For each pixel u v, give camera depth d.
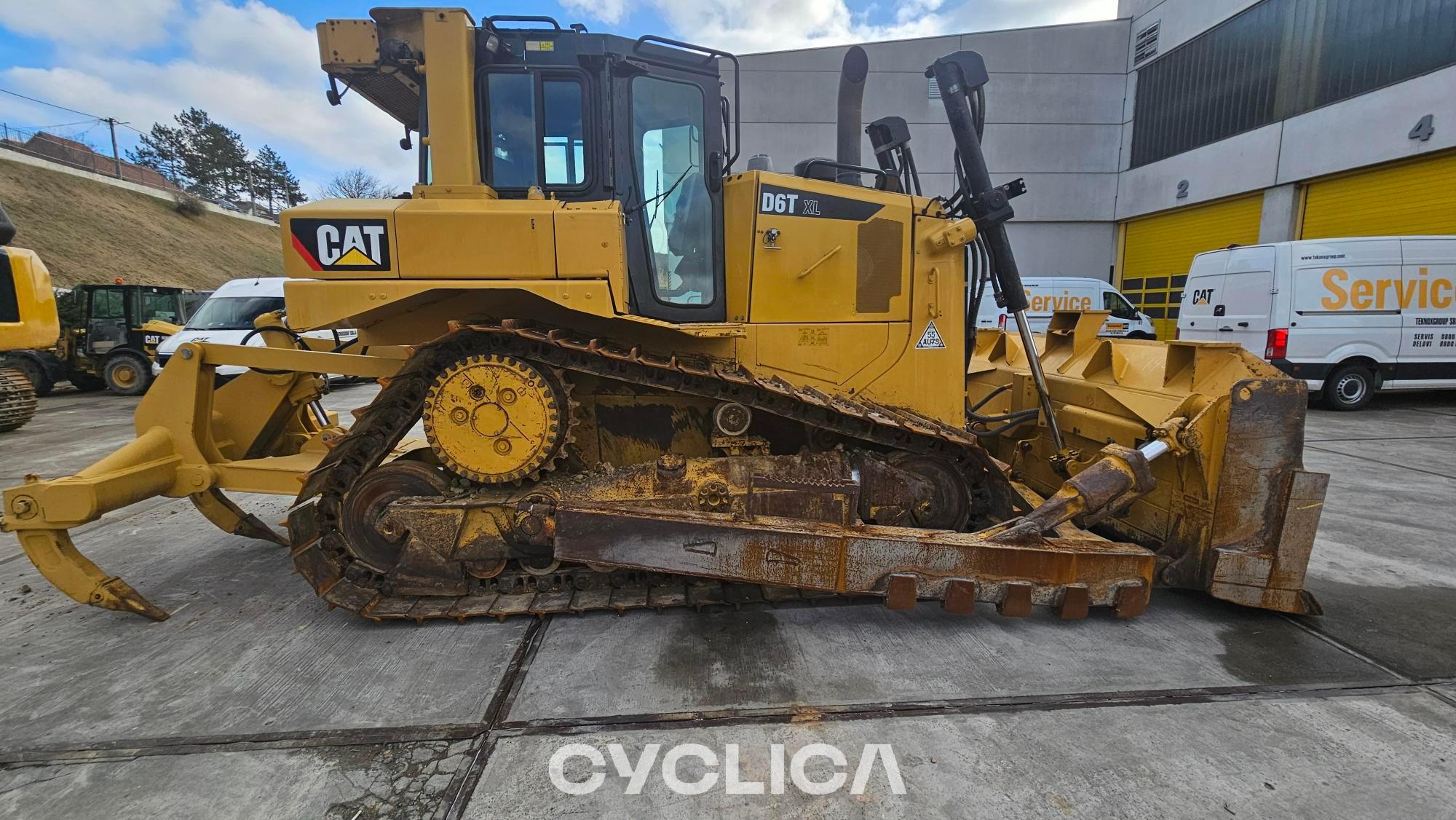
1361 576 3.47
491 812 1.85
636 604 2.94
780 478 2.91
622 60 2.91
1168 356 3.22
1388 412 8.65
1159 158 15.71
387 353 3.49
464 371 2.78
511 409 2.80
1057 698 2.39
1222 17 13.78
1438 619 3.00
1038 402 4.02
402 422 2.99
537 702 2.36
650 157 3.09
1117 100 16.67
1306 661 2.64
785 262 3.22
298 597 3.26
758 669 2.57
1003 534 2.75
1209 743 2.14
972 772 2.01
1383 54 10.86
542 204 2.74
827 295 3.27
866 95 15.99
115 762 2.07
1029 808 1.86
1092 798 1.90
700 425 3.28
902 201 3.34
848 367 3.33
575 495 2.93
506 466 2.85
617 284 2.68
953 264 3.41
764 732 2.19
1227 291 9.07
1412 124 10.38
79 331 11.64
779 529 2.75
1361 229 11.48
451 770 2.02
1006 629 2.90
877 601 3.15
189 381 3.23
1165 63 15.41
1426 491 5.03
